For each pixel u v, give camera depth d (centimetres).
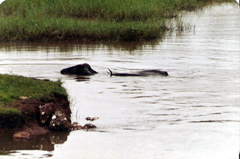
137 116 2236
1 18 4850
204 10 6159
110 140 1942
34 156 1791
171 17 5484
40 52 3822
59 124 2059
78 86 2772
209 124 2136
